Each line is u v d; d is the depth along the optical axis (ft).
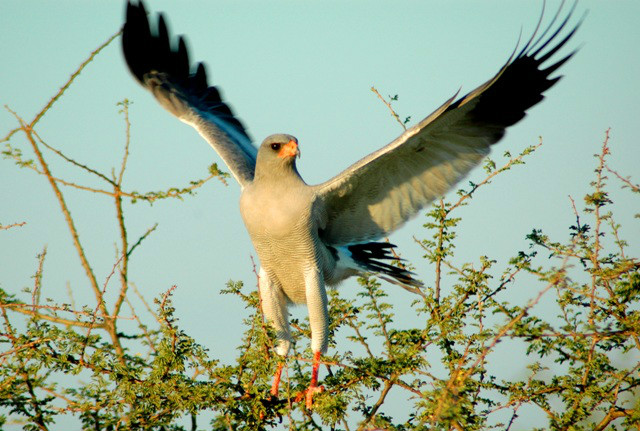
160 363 28.27
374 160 36.45
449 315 31.53
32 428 26.66
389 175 38.40
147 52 50.24
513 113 36.14
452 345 31.42
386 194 39.19
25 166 25.71
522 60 35.35
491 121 36.11
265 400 31.53
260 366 29.48
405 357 29.60
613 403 30.12
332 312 38.55
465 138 36.42
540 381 31.12
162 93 49.01
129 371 27.86
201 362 29.53
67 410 26.68
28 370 27.07
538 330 24.36
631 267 28.78
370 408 32.83
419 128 33.88
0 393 26.50
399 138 34.65
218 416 24.25
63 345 27.94
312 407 32.42
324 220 39.50
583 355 30.76
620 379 30.01
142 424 27.27
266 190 38.27
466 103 34.27
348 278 42.11
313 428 29.86
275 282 40.19
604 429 32.12
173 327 28.94
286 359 30.78
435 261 34.06
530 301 23.39
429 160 37.37
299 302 40.68
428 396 24.72
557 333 24.76
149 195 25.88
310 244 38.55
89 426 26.16
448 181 37.65
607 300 30.07
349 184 38.63
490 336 26.25
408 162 37.70
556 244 31.19
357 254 41.39
